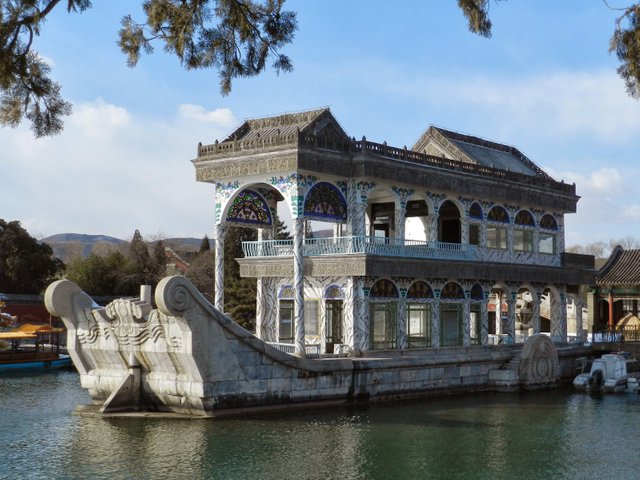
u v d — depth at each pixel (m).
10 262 83.06
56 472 26.31
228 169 43.69
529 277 53.88
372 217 52.91
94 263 92.44
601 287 67.00
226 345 34.41
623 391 48.22
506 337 54.94
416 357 43.56
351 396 39.69
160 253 102.44
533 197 54.66
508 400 43.78
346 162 43.22
